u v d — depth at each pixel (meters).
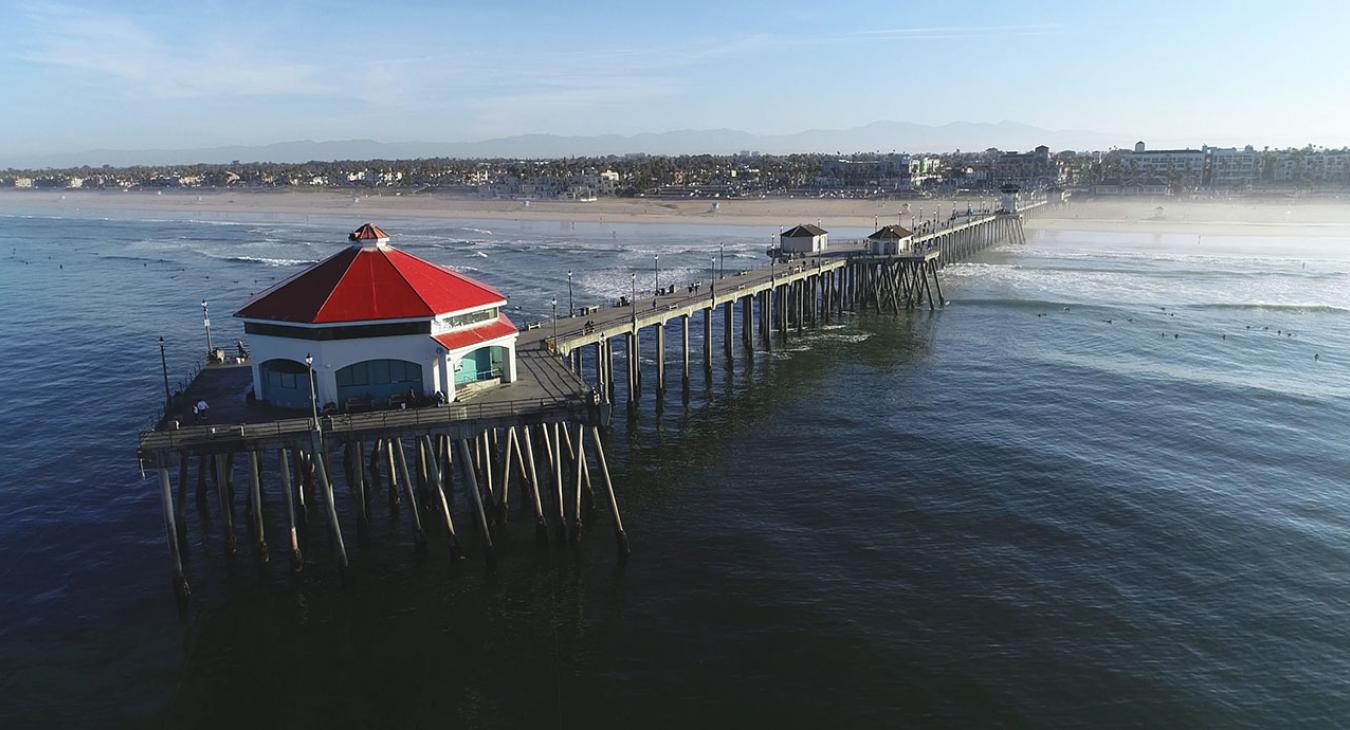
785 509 39.59
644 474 43.91
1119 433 49.22
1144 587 32.38
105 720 25.81
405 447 45.59
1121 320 80.31
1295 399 55.16
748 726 25.16
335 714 26.12
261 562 33.22
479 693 26.92
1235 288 97.06
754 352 69.38
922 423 51.31
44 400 55.72
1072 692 26.36
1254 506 39.31
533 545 35.97
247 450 30.06
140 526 38.19
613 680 27.39
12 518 38.81
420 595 32.22
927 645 28.81
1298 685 26.61
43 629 30.28
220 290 100.12
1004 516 38.50
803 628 29.92
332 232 180.88
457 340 34.88
